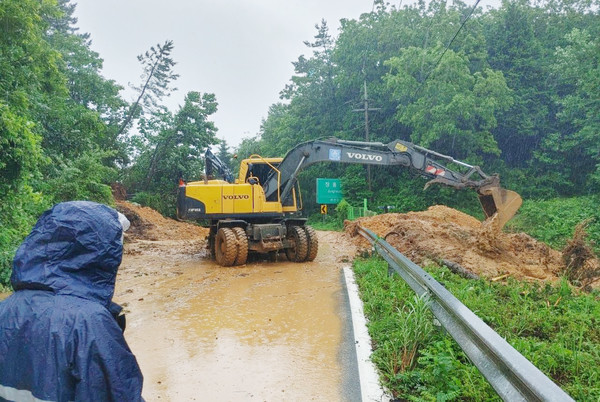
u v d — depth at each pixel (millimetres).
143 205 38000
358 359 5266
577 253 11008
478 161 39938
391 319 6141
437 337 5281
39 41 15953
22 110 13500
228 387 4766
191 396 4574
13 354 1800
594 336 5754
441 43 38438
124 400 1860
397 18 46156
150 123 41938
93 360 1790
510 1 51562
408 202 40406
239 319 7316
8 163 10570
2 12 13109
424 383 4445
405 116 38562
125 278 11328
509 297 7852
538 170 44438
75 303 1876
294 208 14664
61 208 2029
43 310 1832
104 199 19516
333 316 7316
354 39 45844
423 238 13125
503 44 45938
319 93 51812
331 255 15320
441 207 24781
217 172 17000
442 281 8422
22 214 12086
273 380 4914
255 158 14992
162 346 6090
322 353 5676
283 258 14641
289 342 6125
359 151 14453
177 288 9953
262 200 13906
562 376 4551
